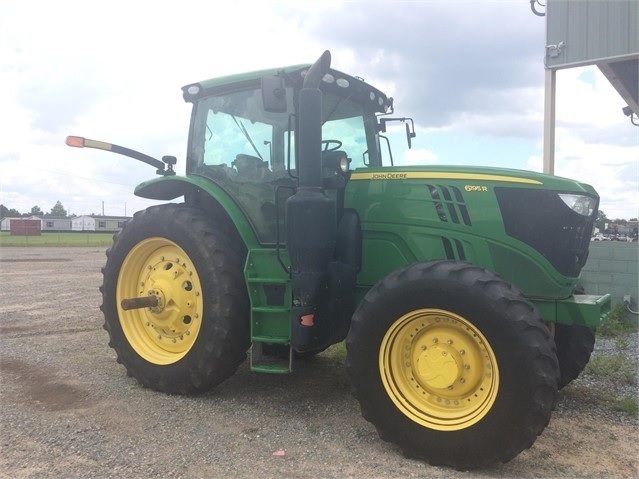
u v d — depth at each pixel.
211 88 4.24
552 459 3.05
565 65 7.02
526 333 2.77
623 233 9.52
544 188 3.37
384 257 3.77
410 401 3.10
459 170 3.58
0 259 20.16
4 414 3.60
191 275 4.09
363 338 3.16
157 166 4.54
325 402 3.93
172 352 4.17
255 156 4.04
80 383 4.29
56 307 8.09
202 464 2.93
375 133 4.79
